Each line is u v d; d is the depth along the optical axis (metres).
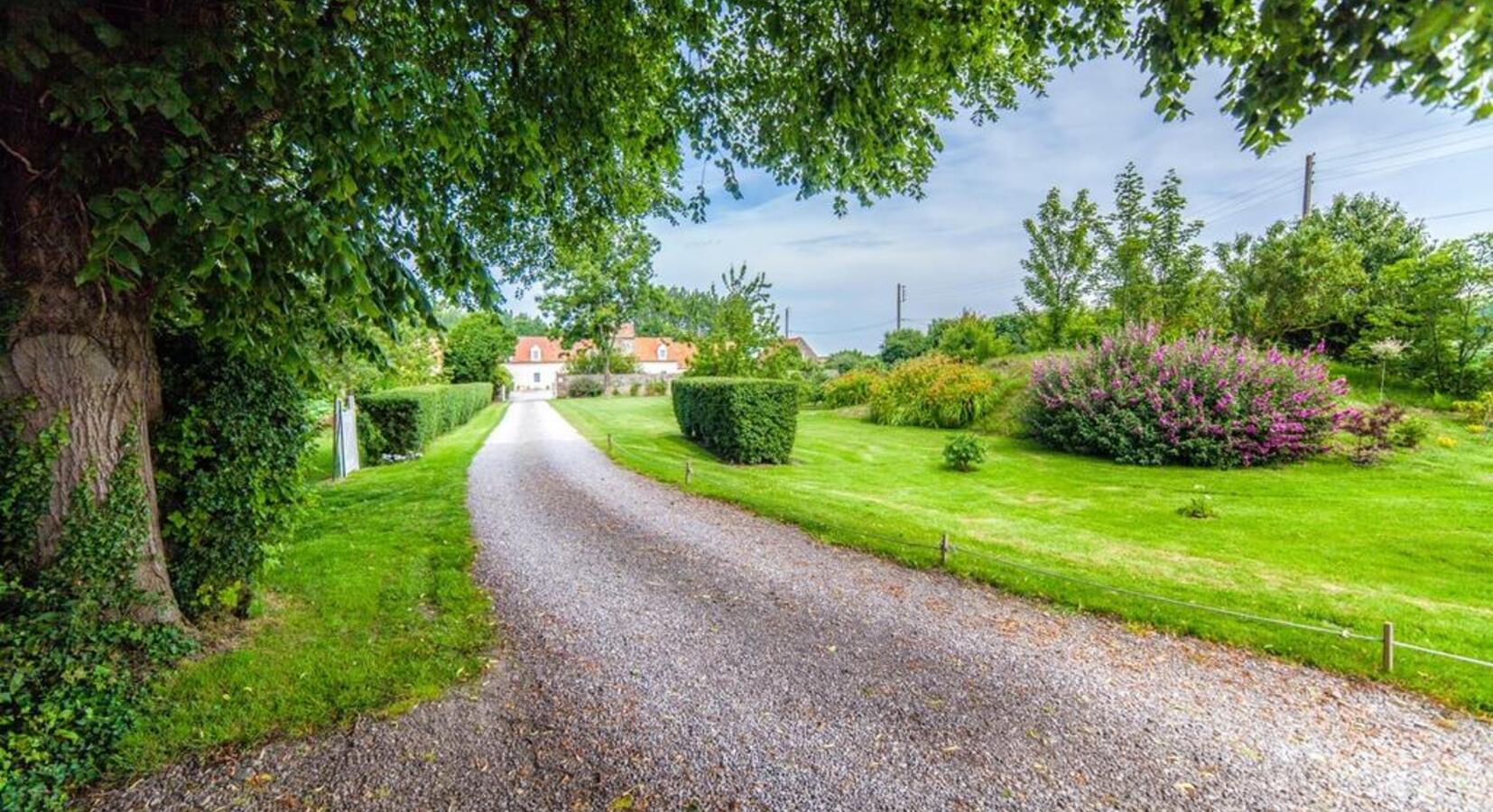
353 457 11.73
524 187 4.65
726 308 22.02
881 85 4.27
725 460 12.81
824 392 26.23
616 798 2.56
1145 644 4.10
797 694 3.42
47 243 2.86
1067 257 18.97
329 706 3.19
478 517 7.51
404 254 3.61
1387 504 8.44
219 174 2.43
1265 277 17.33
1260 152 2.46
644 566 5.71
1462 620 4.46
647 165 6.07
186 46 2.49
